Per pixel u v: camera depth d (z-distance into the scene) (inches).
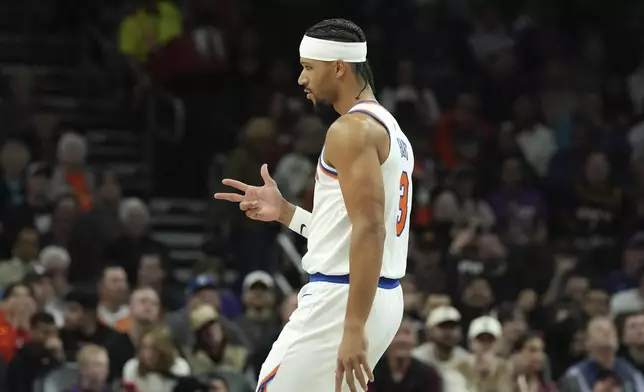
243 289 1231.5
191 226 1599.4
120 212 1396.4
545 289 1298.0
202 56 1647.4
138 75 1672.0
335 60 494.3
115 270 1113.4
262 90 1712.6
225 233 1392.7
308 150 1444.4
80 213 1321.4
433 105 1737.2
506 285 1296.8
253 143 1450.5
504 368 1005.2
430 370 971.9
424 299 1197.7
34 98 1636.3
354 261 462.0
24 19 1831.9
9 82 1587.1
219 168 1536.7
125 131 1707.7
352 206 466.3
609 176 1672.0
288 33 1883.6
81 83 1758.1
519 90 1846.7
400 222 496.1
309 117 1542.8
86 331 1042.1
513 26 1937.7
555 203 1599.4
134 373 960.9
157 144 1637.6
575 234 1529.3
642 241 1346.0
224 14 1738.4
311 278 498.0
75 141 1460.4
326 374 485.4
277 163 1475.1
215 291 1103.6
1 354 974.4
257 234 1344.7
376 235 463.2
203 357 1002.7
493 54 1862.7
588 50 1943.9
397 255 497.0
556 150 1696.6
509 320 1099.3
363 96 498.9
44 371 956.0
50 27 1839.3
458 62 1883.6
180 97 1659.7
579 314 1149.1
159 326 979.9
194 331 1010.1
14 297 1028.5
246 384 982.4
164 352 960.3
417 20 1900.8
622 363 1039.0
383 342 495.5
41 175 1387.8
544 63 1900.8
